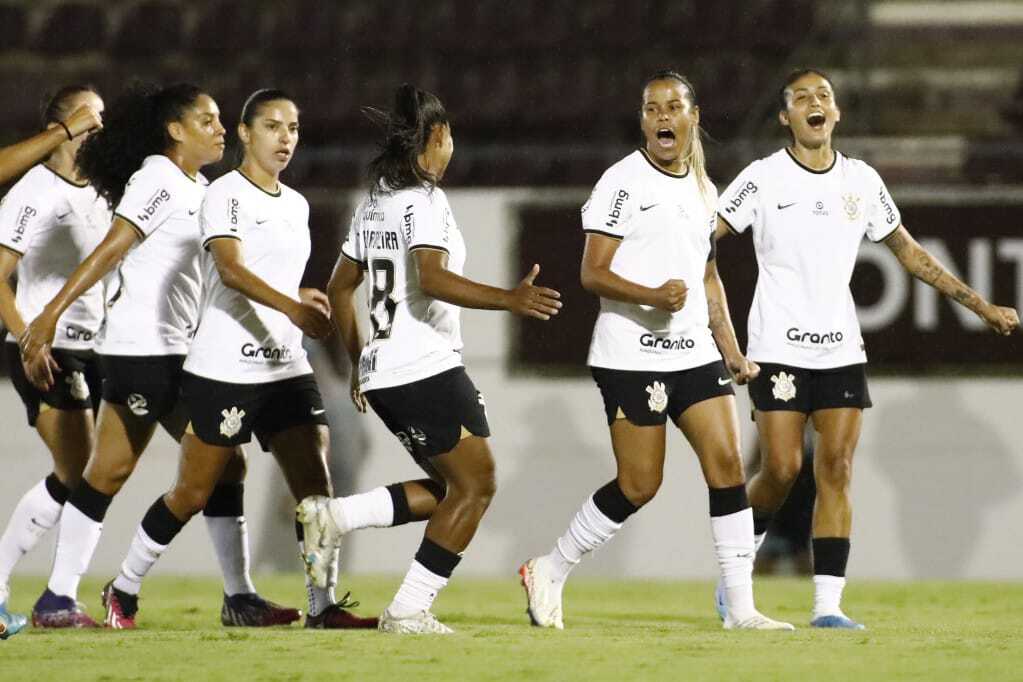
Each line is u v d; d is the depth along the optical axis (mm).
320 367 36688
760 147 38188
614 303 20688
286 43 53062
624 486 20891
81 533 21391
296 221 20781
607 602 28844
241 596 22547
